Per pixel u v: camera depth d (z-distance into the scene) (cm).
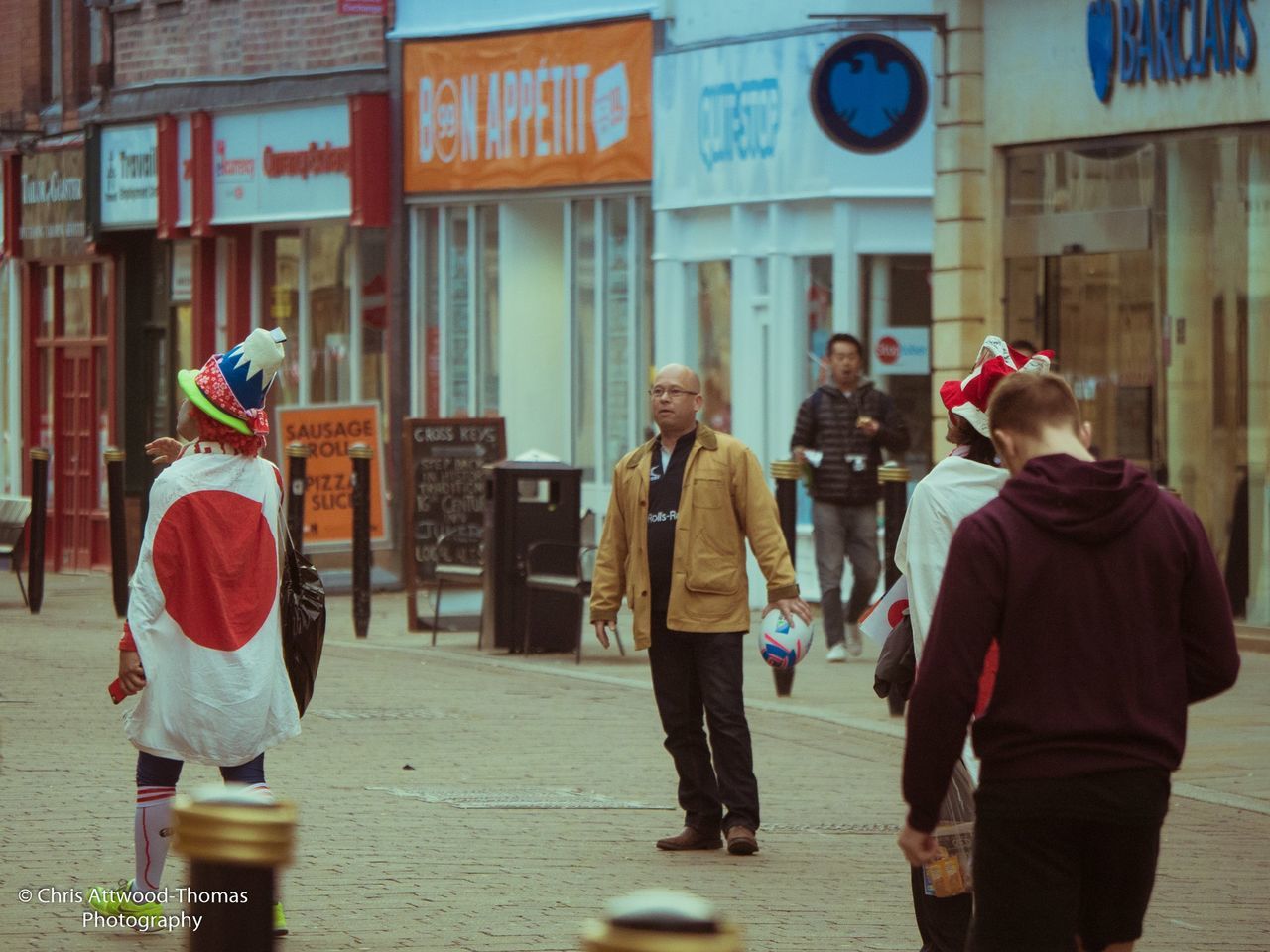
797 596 1691
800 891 1513
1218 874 1616
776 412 3672
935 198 3459
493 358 4331
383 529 3919
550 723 2331
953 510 1131
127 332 5159
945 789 886
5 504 3894
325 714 2375
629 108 3994
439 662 2927
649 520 1681
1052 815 870
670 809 1834
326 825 1708
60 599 4159
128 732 1314
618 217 4075
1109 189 3231
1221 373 3091
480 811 1789
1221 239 3073
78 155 5191
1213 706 2519
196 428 1373
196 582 1315
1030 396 916
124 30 5106
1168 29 3103
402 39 4391
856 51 3466
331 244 4641
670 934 536
